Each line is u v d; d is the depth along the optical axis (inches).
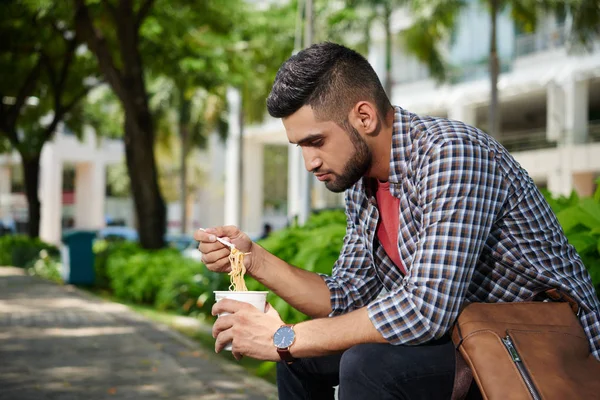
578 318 75.0
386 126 80.0
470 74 1173.1
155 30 583.5
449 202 72.9
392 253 85.9
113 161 1958.7
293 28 786.2
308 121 77.4
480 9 855.1
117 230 1264.8
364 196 87.2
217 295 83.1
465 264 72.2
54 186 1863.9
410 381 73.7
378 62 1295.5
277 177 2172.7
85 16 497.0
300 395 89.7
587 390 68.9
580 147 1003.9
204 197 2126.0
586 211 117.0
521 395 67.9
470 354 70.6
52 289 490.6
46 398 175.0
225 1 597.9
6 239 805.2
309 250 167.0
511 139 1196.5
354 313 75.0
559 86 1038.4
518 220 75.8
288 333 76.1
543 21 1000.9
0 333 282.2
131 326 305.0
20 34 637.3
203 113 1305.4
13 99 830.5
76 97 755.4
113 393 180.2
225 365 217.3
